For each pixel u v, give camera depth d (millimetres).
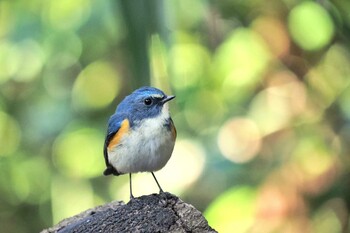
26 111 14805
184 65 13258
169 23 7840
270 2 12422
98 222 6406
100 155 14969
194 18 13078
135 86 7598
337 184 10641
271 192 10625
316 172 10820
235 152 12094
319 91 11984
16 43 13594
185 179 13016
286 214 10531
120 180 15148
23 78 14680
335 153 11078
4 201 15852
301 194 10602
